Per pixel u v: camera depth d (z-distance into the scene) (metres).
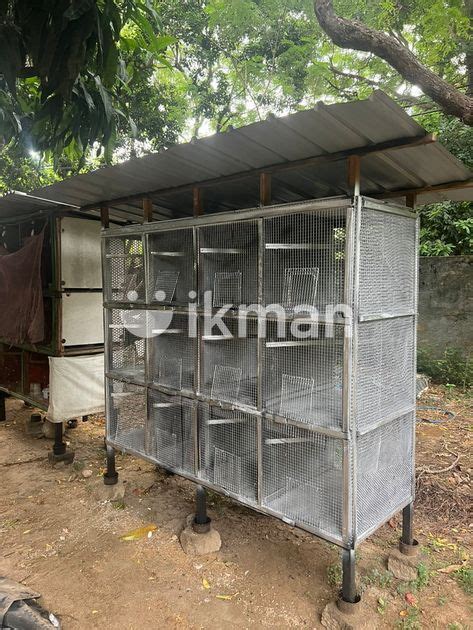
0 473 3.74
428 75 3.38
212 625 2.05
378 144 1.85
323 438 2.14
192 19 7.32
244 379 2.61
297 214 2.17
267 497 2.34
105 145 2.36
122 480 3.58
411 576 2.33
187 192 2.87
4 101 2.64
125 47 2.65
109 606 2.18
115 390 3.27
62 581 2.37
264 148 2.02
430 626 2.01
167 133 7.09
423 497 3.14
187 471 2.73
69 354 3.87
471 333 6.12
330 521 2.09
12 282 4.06
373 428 2.07
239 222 2.38
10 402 5.95
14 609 2.07
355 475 1.98
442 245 6.66
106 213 3.35
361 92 6.93
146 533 2.82
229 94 8.20
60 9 1.68
